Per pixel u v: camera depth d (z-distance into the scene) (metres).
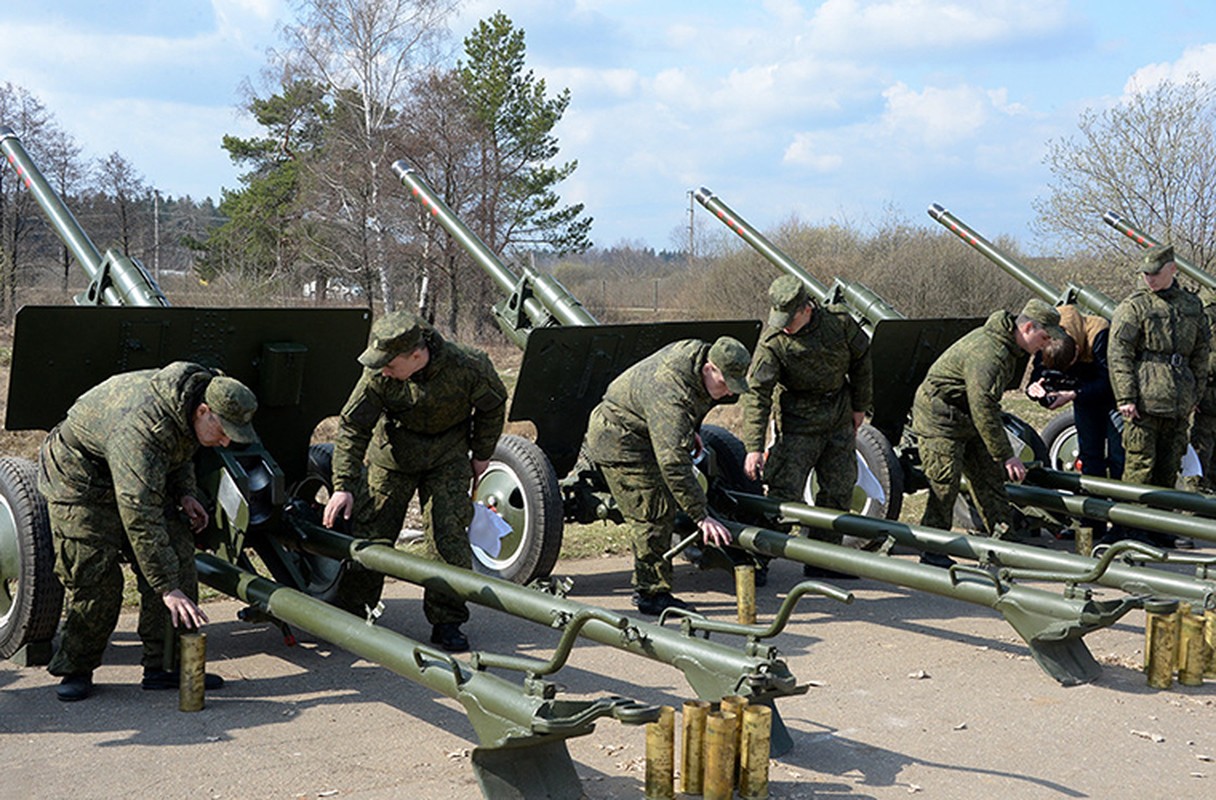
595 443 6.25
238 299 29.39
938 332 8.44
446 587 4.84
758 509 6.56
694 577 7.47
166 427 4.34
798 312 6.48
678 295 30.73
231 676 5.11
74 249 6.54
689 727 3.85
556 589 4.45
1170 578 5.35
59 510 4.58
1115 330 7.75
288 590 4.72
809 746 4.30
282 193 33.91
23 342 5.12
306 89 29.70
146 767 3.99
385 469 5.58
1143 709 4.80
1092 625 4.93
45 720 4.46
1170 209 17.84
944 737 4.42
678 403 5.55
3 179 33.44
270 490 5.23
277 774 3.95
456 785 3.87
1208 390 8.81
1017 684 5.13
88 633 4.65
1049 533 9.02
